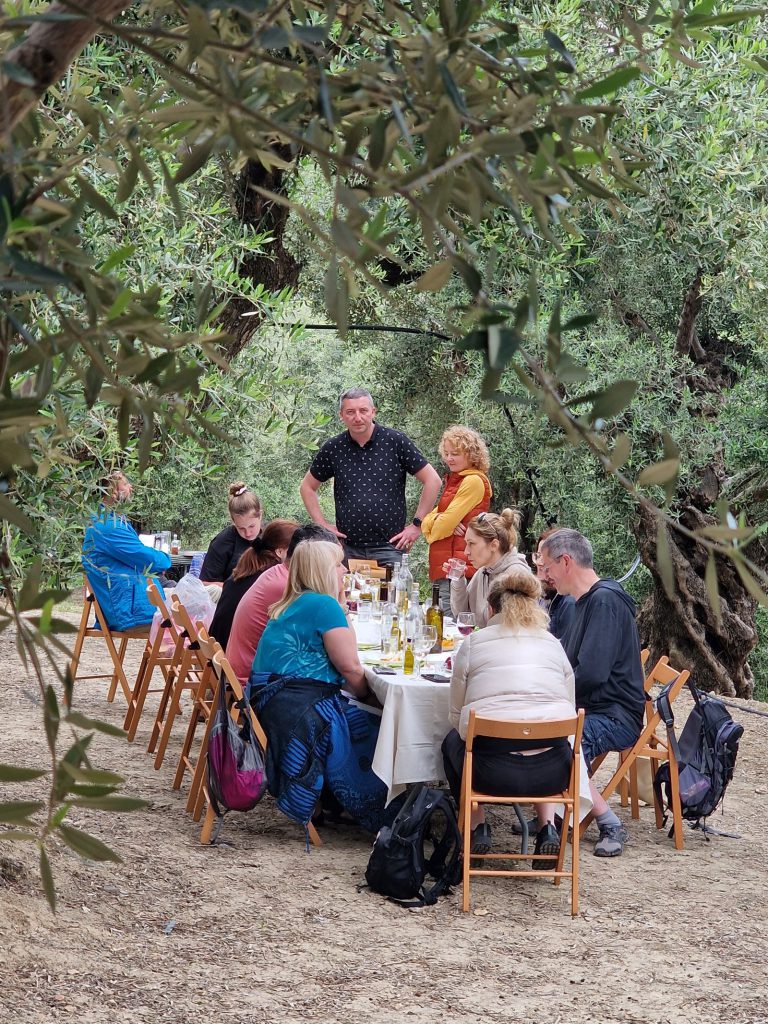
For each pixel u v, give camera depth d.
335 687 5.20
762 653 14.26
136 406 1.41
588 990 3.78
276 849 5.04
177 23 3.46
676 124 7.48
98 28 1.42
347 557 8.02
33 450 2.30
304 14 1.69
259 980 3.65
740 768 7.47
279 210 7.57
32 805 1.32
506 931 4.29
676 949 4.19
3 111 1.25
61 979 3.44
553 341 1.13
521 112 1.34
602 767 6.89
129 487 3.42
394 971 3.82
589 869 5.10
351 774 5.10
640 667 5.52
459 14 1.32
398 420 13.96
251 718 5.03
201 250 5.49
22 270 1.16
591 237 9.77
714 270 9.48
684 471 10.20
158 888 4.36
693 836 5.76
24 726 6.60
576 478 11.22
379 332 13.10
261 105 1.46
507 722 4.48
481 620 6.51
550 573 5.77
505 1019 3.51
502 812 5.99
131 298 1.39
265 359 5.68
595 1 2.73
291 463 18.28
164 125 1.72
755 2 5.57
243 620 5.85
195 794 5.33
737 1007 3.70
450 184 1.26
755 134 7.95
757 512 10.66
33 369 1.69
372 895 4.54
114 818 5.13
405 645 5.86
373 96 1.37
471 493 7.66
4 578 1.44
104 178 3.90
